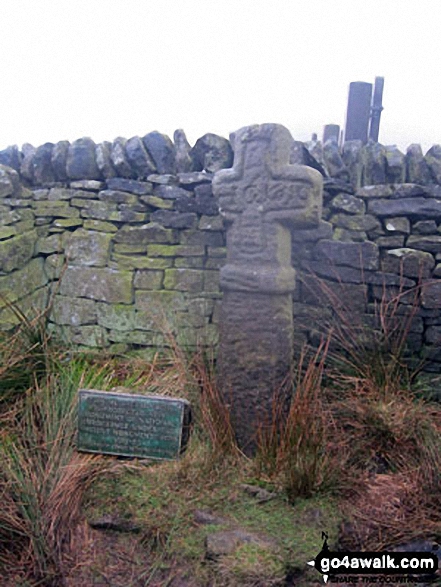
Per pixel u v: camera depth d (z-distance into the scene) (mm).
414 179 2938
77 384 2680
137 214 3166
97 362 3086
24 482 1935
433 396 2867
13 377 2527
